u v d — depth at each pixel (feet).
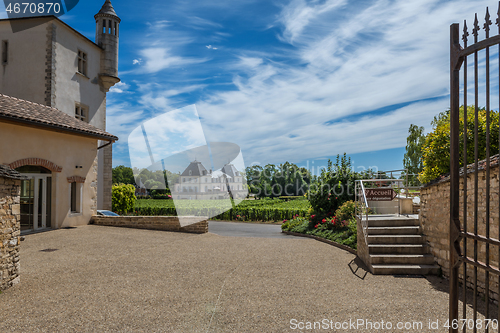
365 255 27.68
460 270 21.44
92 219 48.06
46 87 53.01
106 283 20.66
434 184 25.46
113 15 68.74
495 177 18.56
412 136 101.45
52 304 17.03
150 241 36.42
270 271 24.53
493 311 16.96
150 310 16.19
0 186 19.47
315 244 37.58
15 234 20.77
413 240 27.55
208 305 16.88
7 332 13.79
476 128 9.23
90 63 64.49
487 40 8.79
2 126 34.86
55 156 41.68
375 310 16.92
